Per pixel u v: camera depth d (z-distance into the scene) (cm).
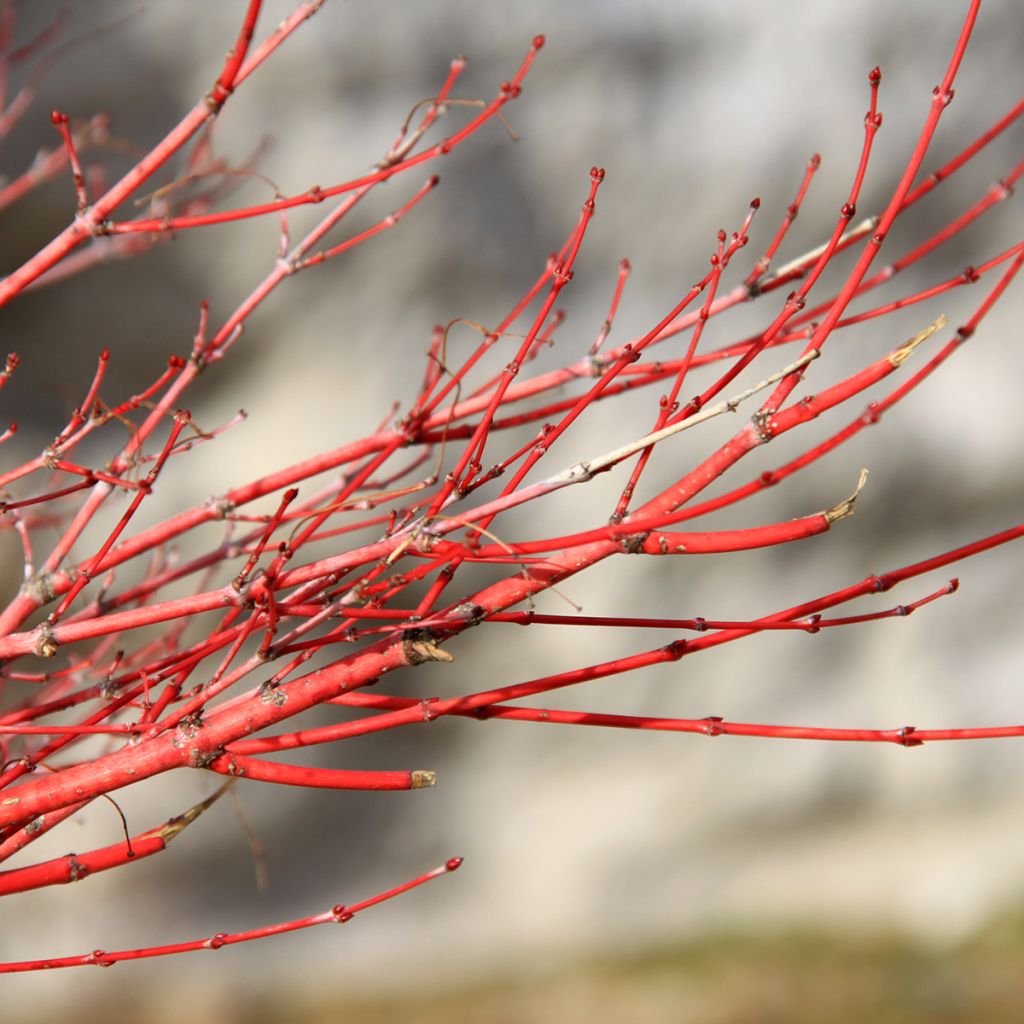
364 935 291
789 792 307
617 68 260
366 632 106
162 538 112
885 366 104
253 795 272
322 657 224
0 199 146
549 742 294
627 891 305
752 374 268
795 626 105
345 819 284
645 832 303
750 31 266
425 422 113
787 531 104
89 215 109
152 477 108
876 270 280
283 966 284
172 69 229
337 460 113
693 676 296
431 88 250
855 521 294
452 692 281
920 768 311
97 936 270
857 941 303
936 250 284
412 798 289
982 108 277
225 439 253
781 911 308
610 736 296
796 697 303
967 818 314
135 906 272
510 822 298
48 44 218
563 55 254
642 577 285
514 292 265
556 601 281
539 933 301
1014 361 289
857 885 309
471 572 249
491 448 255
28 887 106
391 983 287
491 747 292
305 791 277
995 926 301
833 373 279
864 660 304
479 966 293
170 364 110
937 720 309
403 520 108
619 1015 288
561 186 262
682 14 260
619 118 261
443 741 289
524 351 106
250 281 250
